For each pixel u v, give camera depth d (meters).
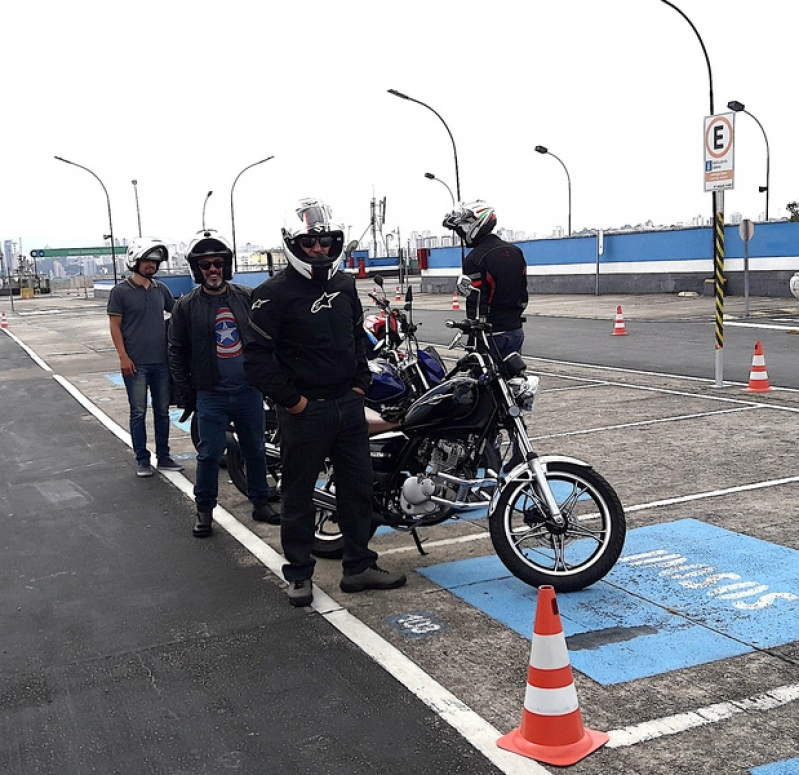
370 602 5.10
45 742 3.76
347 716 3.84
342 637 4.64
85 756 3.64
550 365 15.02
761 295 28.84
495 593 5.14
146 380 8.27
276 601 5.20
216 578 5.65
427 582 5.37
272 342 4.89
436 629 4.68
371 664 4.31
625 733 3.58
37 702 4.12
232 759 3.56
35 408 13.11
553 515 4.95
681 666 4.12
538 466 4.99
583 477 5.06
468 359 5.14
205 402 6.36
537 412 10.62
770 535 5.85
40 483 8.41
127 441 10.17
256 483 6.71
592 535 5.12
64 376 16.86
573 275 37.00
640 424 9.52
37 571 5.96
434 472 5.20
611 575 5.30
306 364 4.95
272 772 3.45
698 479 7.25
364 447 5.18
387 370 5.85
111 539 6.57
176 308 6.42
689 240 31.45
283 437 5.06
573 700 3.50
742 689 3.89
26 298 74.81
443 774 3.37
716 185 11.09
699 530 6.01
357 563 5.25
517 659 4.30
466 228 6.78
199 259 6.18
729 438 8.60
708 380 12.16
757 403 10.26
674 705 3.78
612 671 4.10
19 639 4.85
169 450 9.22
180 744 3.69
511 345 6.77
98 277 91.06
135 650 4.62
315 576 5.58
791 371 12.61
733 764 3.34
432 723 3.74
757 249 28.78
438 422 5.10
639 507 6.59
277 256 56.88
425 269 44.97
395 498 5.39
